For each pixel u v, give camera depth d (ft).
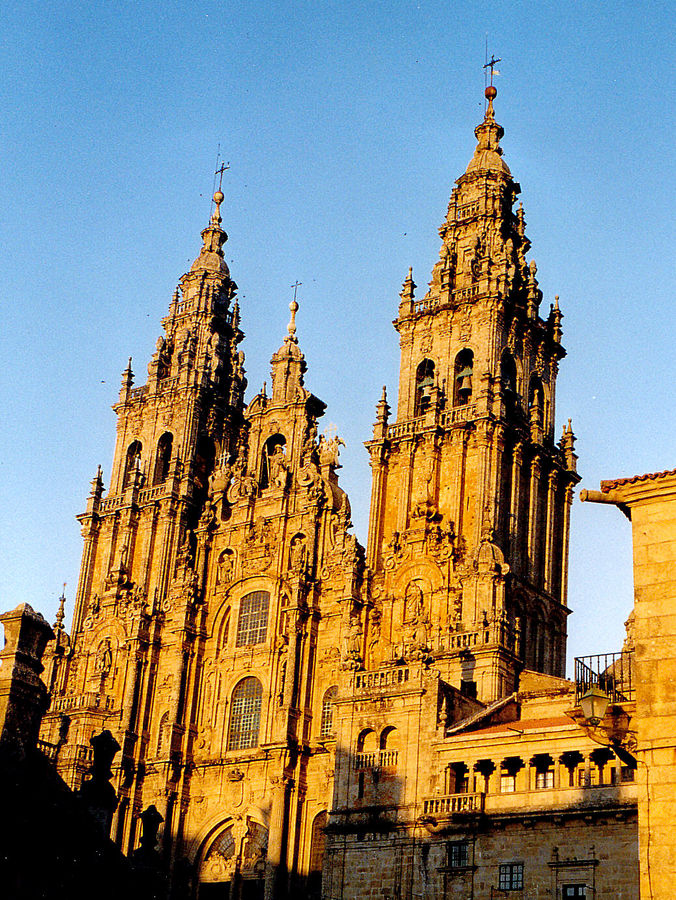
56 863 174.19
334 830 245.86
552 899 210.18
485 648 271.08
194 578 338.34
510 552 298.97
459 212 346.33
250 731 313.12
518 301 330.54
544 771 226.58
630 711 157.48
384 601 303.89
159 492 360.28
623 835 207.41
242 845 298.56
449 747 237.66
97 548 367.45
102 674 332.39
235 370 385.50
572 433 330.95
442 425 313.12
